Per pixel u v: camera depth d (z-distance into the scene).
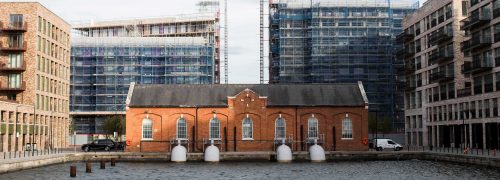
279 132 81.25
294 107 81.38
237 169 59.66
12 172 53.91
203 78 147.88
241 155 71.94
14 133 82.50
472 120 84.38
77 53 143.50
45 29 98.56
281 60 139.75
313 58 135.88
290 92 83.69
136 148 80.06
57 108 105.75
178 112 80.88
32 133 90.19
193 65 147.75
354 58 135.75
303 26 140.50
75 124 146.50
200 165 65.56
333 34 136.62
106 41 144.75
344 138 81.31
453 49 91.56
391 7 140.12
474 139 84.06
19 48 92.31
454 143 91.06
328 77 135.38
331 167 61.75
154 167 62.72
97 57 143.00
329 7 136.75
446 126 94.62
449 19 92.75
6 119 79.38
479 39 80.62
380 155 73.25
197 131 80.69
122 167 62.78
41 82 96.31
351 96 83.19
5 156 65.50
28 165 57.84
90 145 87.44
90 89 143.50
